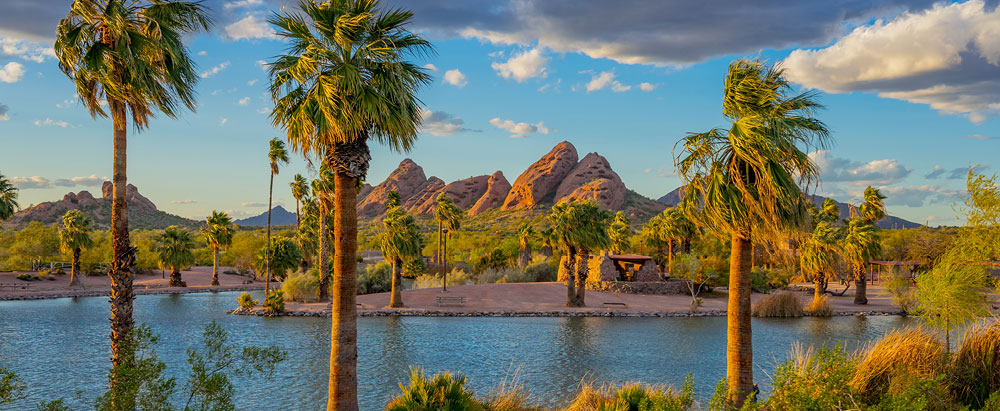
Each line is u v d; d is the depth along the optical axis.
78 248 75.56
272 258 79.94
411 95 12.80
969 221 15.56
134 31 12.44
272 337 36.94
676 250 77.56
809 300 58.22
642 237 88.56
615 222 84.94
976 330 10.08
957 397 8.87
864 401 8.45
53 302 58.44
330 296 60.38
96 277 86.75
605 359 30.50
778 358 29.48
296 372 26.81
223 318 46.50
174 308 54.19
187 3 13.36
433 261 110.19
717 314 49.94
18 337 36.94
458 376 10.01
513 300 56.03
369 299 56.72
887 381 9.15
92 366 28.27
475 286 63.53
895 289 52.25
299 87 12.66
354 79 11.31
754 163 10.70
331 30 11.92
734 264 11.42
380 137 12.94
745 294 11.31
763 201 10.79
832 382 6.98
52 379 25.44
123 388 8.73
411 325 42.50
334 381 12.04
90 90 12.58
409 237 50.88
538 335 38.28
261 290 78.19
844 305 55.94
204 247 134.62
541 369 28.09
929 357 9.69
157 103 13.24
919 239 63.34
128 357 9.02
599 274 64.38
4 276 78.94
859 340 36.31
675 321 45.75
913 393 6.89
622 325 43.25
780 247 11.19
